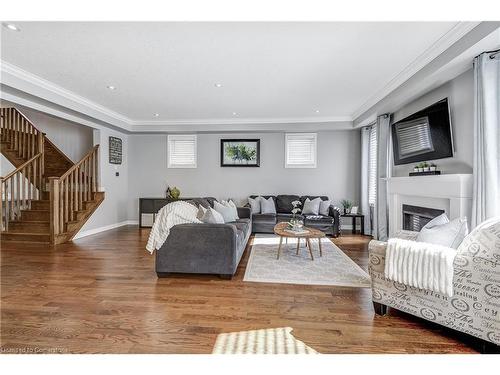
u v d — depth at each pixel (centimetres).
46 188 562
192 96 450
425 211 356
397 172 462
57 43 275
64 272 323
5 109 561
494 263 164
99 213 582
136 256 393
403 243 203
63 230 486
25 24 241
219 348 178
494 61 250
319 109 531
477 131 259
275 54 299
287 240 498
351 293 267
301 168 649
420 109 390
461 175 278
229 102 486
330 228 540
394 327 204
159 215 319
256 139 656
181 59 312
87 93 436
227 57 307
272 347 179
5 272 323
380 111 467
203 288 278
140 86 404
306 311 229
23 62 322
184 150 676
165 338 188
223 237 302
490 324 166
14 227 491
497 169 248
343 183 639
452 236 202
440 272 181
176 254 305
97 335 191
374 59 312
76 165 516
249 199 620
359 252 421
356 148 633
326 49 288
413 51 292
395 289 212
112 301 245
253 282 295
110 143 613
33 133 555
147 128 630
